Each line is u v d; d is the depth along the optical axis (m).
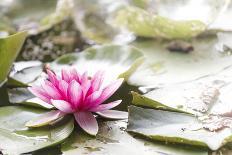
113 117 0.89
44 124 0.88
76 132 0.87
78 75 0.91
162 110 0.89
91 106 0.89
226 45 1.03
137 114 0.88
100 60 1.00
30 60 1.06
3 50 0.94
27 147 0.85
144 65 1.01
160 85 0.96
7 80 0.99
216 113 0.88
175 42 1.06
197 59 1.01
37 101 0.92
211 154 0.83
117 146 0.85
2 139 0.86
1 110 0.92
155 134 0.85
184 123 0.87
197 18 1.06
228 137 0.84
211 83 0.95
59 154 0.84
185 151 0.83
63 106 0.88
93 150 0.84
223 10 1.07
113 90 0.89
